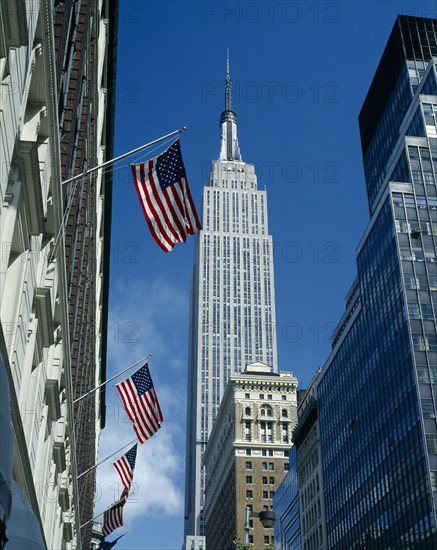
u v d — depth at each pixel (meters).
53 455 38.66
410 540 82.56
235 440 180.62
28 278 24.56
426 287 92.56
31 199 23.02
